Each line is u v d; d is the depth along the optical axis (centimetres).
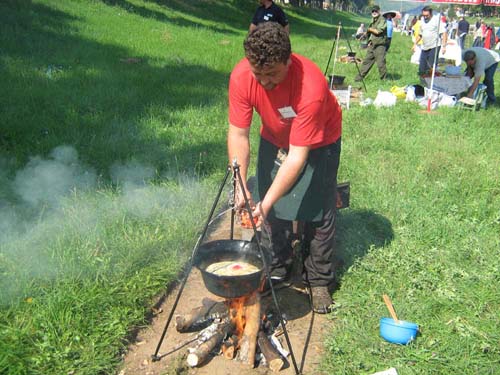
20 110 673
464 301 368
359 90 1193
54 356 297
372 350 316
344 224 473
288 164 291
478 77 1006
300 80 281
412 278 392
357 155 670
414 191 559
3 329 312
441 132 816
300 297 383
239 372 306
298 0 5234
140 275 380
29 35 1082
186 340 331
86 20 1448
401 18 4291
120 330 324
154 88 895
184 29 1831
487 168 641
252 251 322
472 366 308
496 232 483
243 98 300
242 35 2131
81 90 805
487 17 5141
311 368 311
